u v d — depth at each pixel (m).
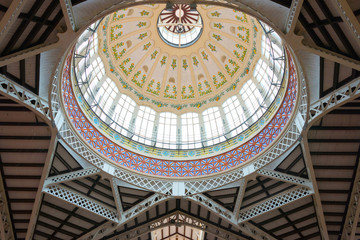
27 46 16.52
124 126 29.25
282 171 24.00
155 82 33.88
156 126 31.27
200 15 33.19
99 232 26.77
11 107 19.38
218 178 25.89
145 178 25.98
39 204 23.89
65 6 14.49
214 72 33.53
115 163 25.31
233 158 26.44
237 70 32.06
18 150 21.61
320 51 16.62
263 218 26.41
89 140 24.66
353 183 23.30
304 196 23.45
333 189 24.09
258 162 24.41
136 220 27.72
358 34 14.41
